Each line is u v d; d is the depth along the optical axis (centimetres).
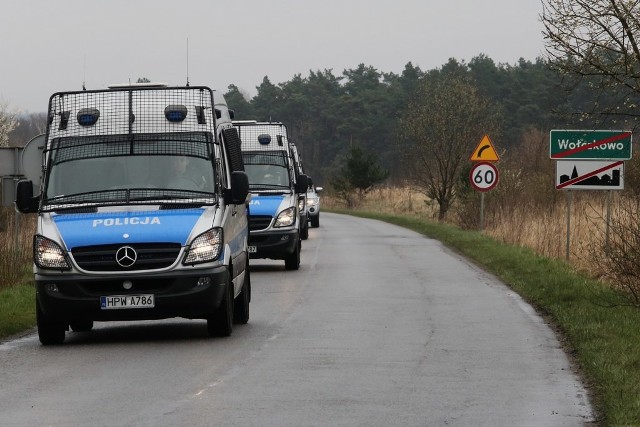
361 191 17612
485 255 6397
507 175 9081
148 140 3391
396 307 3969
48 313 3116
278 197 5897
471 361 2712
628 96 3481
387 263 6156
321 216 15062
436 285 4819
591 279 4578
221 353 2897
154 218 3184
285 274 5556
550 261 5534
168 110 3422
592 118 3591
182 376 2523
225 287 3191
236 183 3322
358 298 4303
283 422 1977
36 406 2170
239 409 2106
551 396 2234
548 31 3409
